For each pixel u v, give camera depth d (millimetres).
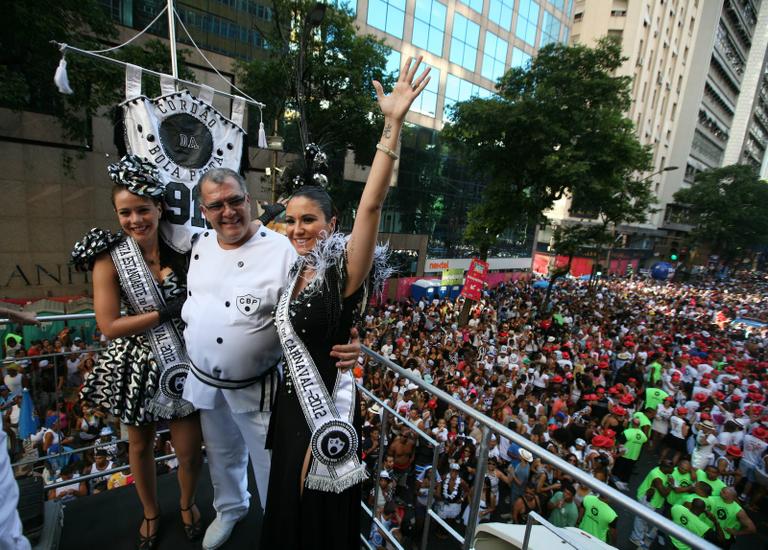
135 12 13453
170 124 2557
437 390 1903
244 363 1734
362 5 18906
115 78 10336
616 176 16219
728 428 7992
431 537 5461
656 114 43938
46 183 12422
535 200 17375
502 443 7051
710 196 44812
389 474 5336
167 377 1940
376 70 14281
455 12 22844
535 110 14898
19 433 3967
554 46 15609
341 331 1530
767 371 13336
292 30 12453
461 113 15961
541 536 1792
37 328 8969
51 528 2066
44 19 8695
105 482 4648
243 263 1733
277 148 9492
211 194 1627
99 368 1983
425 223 23594
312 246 1540
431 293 21000
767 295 40906
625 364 12148
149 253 1977
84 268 1886
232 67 15297
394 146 1376
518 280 29656
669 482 6090
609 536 5281
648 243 49688
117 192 1820
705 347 15531
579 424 7852
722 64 54000
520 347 13086
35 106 11938
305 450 1542
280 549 1577
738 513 5539
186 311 1827
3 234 11930
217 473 2072
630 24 36625
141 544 2086
